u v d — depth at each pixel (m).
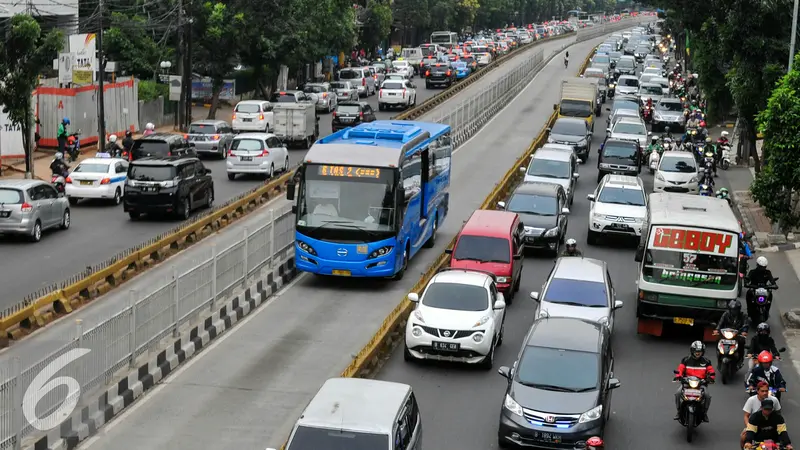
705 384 16.31
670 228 22.05
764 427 14.41
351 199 25.08
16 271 25.47
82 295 23.25
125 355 17.25
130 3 63.69
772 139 24.58
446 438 15.84
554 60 108.62
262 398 17.14
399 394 12.91
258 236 24.55
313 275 26.78
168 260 27.64
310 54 71.44
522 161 44.31
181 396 17.16
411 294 20.14
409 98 68.81
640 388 18.86
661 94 66.94
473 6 135.75
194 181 34.06
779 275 27.95
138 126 56.06
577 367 15.95
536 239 29.45
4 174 39.97
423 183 28.97
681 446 15.96
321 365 19.06
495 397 17.94
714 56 47.66
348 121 56.06
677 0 53.34
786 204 25.19
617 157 42.44
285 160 43.47
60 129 43.69
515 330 22.47
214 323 21.00
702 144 46.31
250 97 74.50
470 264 24.33
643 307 22.08
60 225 30.91
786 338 22.50
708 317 21.80
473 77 86.88
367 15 98.06
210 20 58.00
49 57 37.50
